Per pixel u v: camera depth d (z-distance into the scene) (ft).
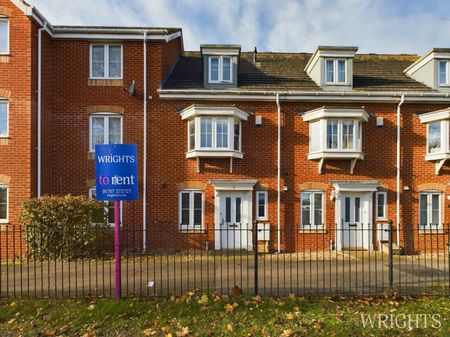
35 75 35.65
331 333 15.14
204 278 24.67
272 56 50.39
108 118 38.83
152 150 38.86
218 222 38.73
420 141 40.27
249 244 38.75
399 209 39.70
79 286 22.72
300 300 19.19
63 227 29.01
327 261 32.27
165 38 38.86
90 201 34.04
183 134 39.24
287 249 39.27
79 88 38.34
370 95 39.34
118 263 19.31
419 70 43.78
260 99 39.50
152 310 17.60
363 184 39.06
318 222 39.83
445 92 40.29
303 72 45.57
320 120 38.86
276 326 15.88
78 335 15.17
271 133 39.88
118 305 18.06
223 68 41.11
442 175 40.09
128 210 38.17
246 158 39.52
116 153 19.08
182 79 42.06
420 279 24.88
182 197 39.17
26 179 34.40
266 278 24.82
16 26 34.65
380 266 29.81
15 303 18.48
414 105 40.37
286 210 39.52
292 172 39.78
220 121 38.09
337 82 41.29
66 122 38.19
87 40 38.42
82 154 38.24
